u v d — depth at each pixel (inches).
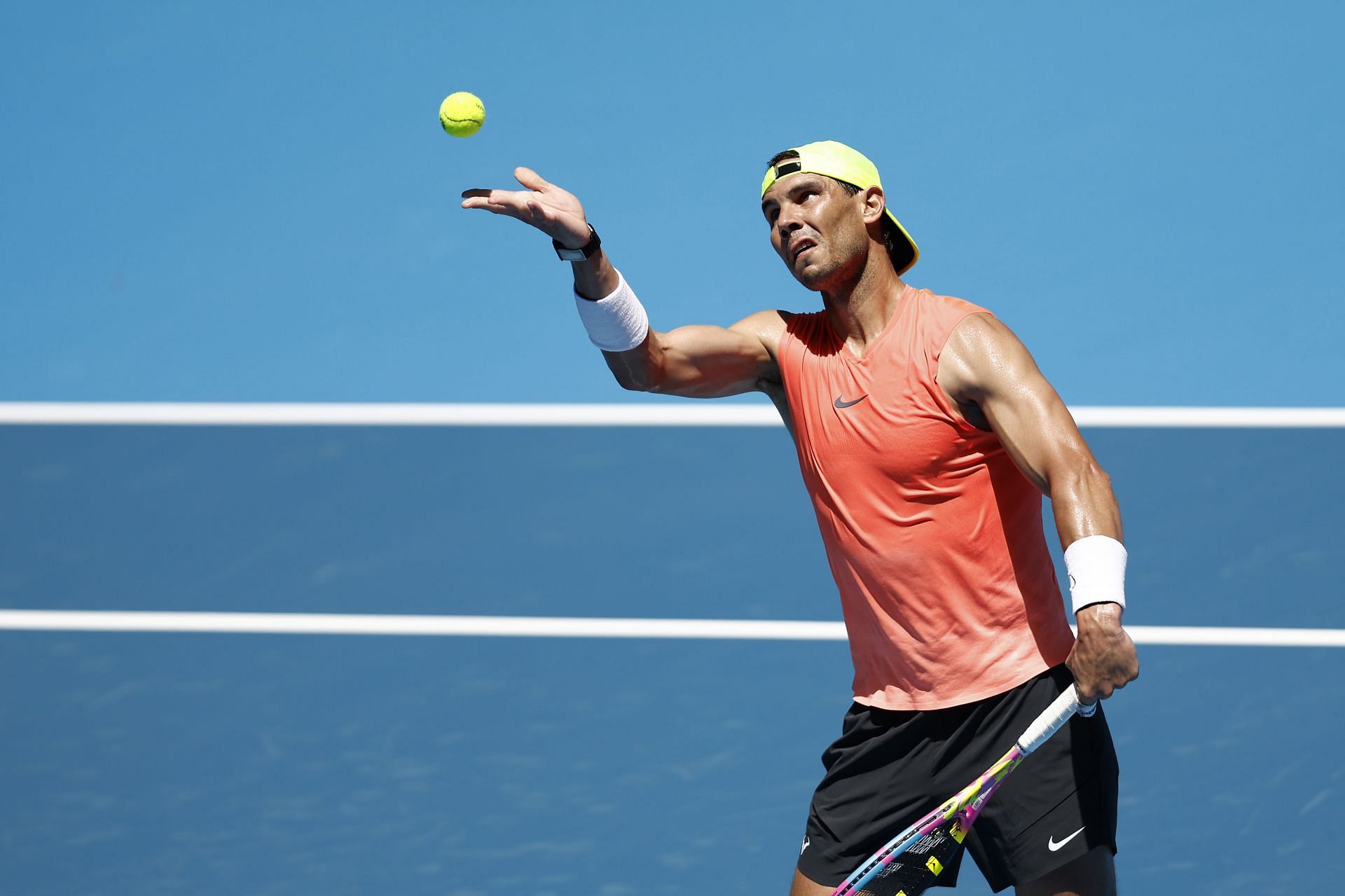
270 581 1355.8
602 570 1350.9
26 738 1170.6
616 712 1178.6
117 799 1104.2
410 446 1542.8
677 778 1105.4
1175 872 997.8
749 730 1151.6
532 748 1141.7
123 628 1304.1
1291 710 1145.4
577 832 1055.6
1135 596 1280.8
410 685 1220.5
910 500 748.0
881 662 782.5
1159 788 1073.5
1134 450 1475.1
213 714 1194.0
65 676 1243.8
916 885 781.9
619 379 829.2
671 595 1316.4
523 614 1301.7
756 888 1000.2
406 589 1338.6
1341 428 1498.5
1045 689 756.0
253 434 1574.8
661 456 1508.4
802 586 1322.6
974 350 733.3
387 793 1101.1
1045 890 765.3
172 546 1406.3
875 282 764.6
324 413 1609.3
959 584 750.5
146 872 1033.5
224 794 1106.7
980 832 781.3
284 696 1213.1
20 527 1435.8
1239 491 1406.3
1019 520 754.8
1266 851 1013.2
